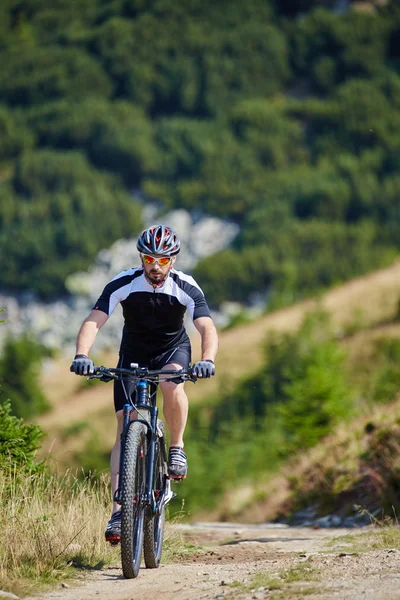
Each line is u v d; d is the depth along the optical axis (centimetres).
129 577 1694
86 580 1689
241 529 3544
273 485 5947
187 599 1432
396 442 4150
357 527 3450
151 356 1842
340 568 1634
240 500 7419
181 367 1819
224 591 1466
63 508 2130
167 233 1762
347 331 16275
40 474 2311
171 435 1855
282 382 13075
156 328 1825
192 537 3034
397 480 3734
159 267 1752
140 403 1738
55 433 16450
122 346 1867
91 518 2084
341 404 7206
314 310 17112
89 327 1756
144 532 1792
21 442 2325
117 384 1811
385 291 18850
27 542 1802
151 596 1487
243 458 9094
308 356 8931
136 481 1692
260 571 1712
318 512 4184
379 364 13500
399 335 14725
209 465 8794
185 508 8206
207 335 1789
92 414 17700
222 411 13188
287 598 1336
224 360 17325
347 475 4344
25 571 1678
